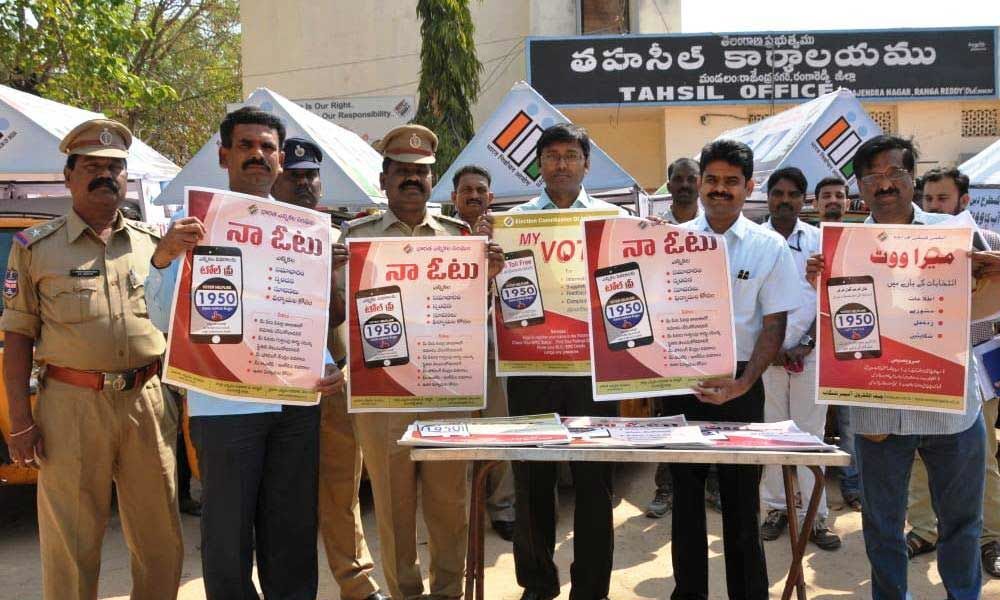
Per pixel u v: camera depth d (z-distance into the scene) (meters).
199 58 23.38
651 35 15.59
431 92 13.56
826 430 5.99
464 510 3.83
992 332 4.27
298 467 3.55
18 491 6.34
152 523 3.58
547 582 3.91
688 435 2.98
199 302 3.20
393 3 18.42
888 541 3.43
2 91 6.88
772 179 5.12
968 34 15.51
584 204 3.86
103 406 3.42
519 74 18.22
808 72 15.65
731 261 3.59
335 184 6.33
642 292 3.31
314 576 3.65
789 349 4.74
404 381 3.58
